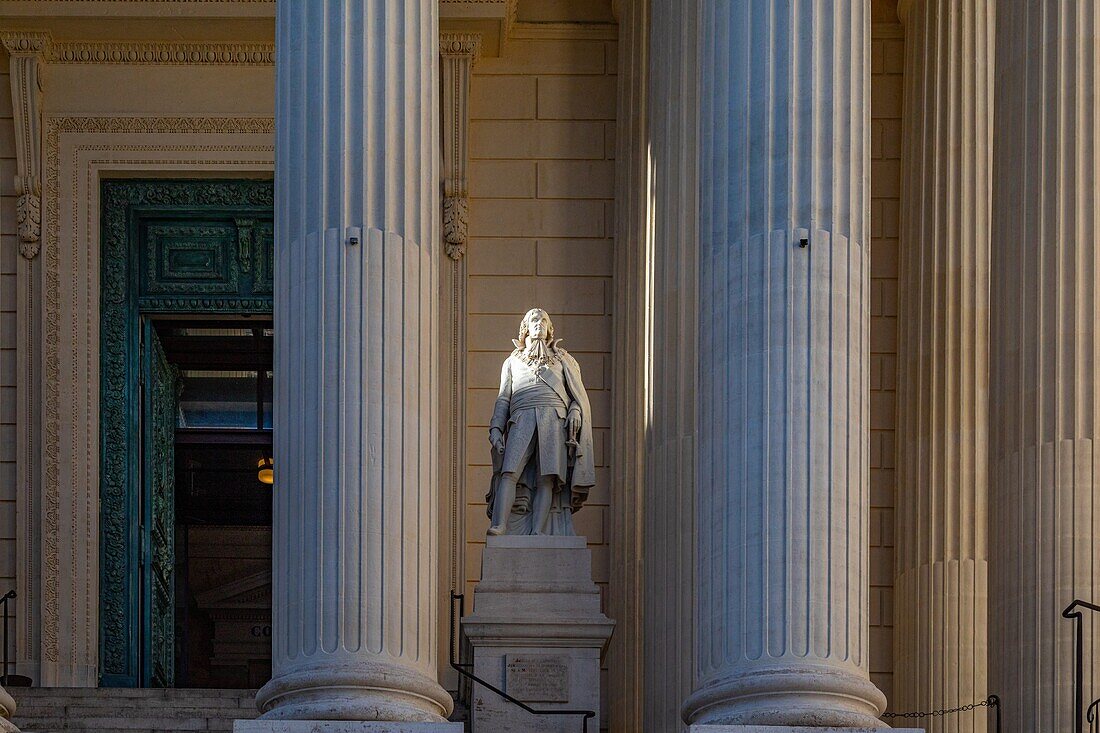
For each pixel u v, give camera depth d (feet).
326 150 92.84
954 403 126.82
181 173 140.36
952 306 128.26
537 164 141.79
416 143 94.17
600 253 140.67
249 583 144.05
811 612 87.20
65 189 138.82
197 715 114.73
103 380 139.13
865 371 91.04
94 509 136.67
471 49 140.26
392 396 91.04
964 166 130.00
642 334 129.29
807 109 91.97
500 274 140.15
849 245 91.35
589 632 103.81
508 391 110.52
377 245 92.12
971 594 124.06
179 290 141.18
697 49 110.22
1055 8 107.86
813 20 92.73
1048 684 102.63
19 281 138.10
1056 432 104.94
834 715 85.15
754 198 91.40
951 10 132.16
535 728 102.73
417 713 87.51
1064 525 103.96
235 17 137.80
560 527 108.17
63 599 135.13
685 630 104.42
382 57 93.91
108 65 140.15
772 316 90.02
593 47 143.23
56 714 114.52
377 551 89.25
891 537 134.21
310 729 85.30
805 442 88.84
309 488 89.76
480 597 104.53
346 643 88.22
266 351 144.46
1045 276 106.32
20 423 136.67
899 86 140.56
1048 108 107.34
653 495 108.17
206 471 144.25
